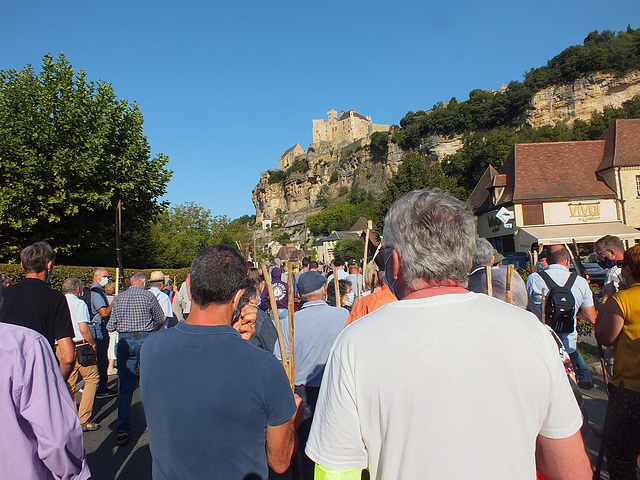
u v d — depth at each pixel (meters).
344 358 1.38
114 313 5.25
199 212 51.06
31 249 3.56
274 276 7.21
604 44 65.50
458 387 1.26
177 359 1.82
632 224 27.97
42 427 1.86
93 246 22.62
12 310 3.40
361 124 136.38
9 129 18.64
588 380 5.69
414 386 1.28
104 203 20.11
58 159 18.80
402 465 1.27
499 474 1.24
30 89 19.58
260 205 165.25
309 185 140.38
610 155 29.28
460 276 1.49
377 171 113.19
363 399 1.33
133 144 22.27
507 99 71.81
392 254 1.61
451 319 1.36
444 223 1.48
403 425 1.28
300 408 2.59
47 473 1.93
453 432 1.25
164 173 24.67
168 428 1.75
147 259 31.53
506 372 1.28
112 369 8.77
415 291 1.50
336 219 111.44
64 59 20.41
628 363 2.88
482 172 59.84
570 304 4.37
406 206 1.58
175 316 10.45
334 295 4.95
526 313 1.44
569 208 28.22
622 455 2.91
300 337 3.72
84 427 5.39
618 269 4.59
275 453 1.84
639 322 2.83
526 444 1.28
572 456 1.35
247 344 1.88
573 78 65.38
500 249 30.75
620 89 61.97
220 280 1.92
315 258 91.06
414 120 100.69
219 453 1.71
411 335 1.34
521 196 28.44
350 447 1.36
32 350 1.92
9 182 18.89
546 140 56.22
